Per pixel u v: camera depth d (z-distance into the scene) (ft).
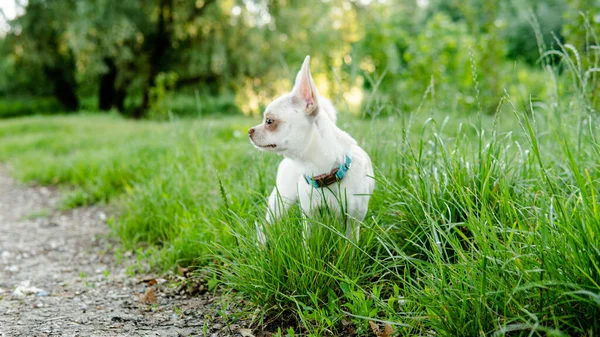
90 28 17.75
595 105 5.14
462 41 13.06
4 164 10.96
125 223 5.46
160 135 9.46
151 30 21.02
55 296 4.38
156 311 4.08
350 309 3.74
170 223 5.15
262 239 4.00
